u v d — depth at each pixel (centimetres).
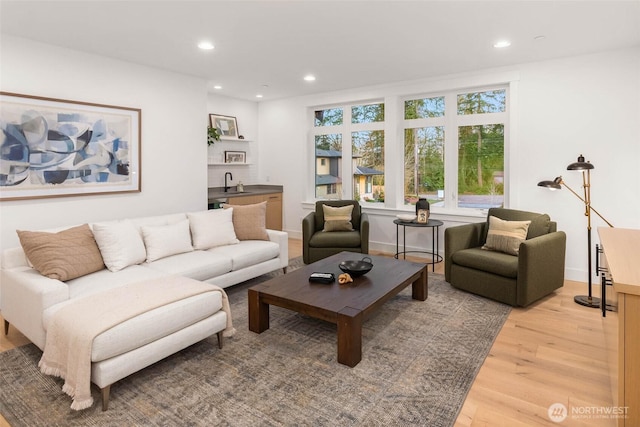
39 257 262
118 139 400
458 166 492
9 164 328
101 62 385
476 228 406
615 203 381
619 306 146
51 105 350
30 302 238
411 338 276
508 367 237
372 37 334
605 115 380
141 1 263
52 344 210
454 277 378
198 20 296
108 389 196
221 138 588
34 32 320
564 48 365
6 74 324
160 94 438
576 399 204
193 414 192
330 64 420
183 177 467
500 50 372
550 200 414
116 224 320
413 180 531
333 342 271
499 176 463
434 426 184
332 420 188
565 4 269
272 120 650
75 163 369
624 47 364
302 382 221
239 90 560
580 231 401
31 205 344
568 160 402
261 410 195
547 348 260
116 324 200
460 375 228
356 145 578
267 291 278
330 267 337
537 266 327
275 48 363
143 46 356
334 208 502
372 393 210
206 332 248
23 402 202
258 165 673
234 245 395
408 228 528
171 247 347
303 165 618
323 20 296
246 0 262
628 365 146
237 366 238
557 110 404
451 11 280
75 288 259
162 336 222
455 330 288
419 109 516
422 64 420
